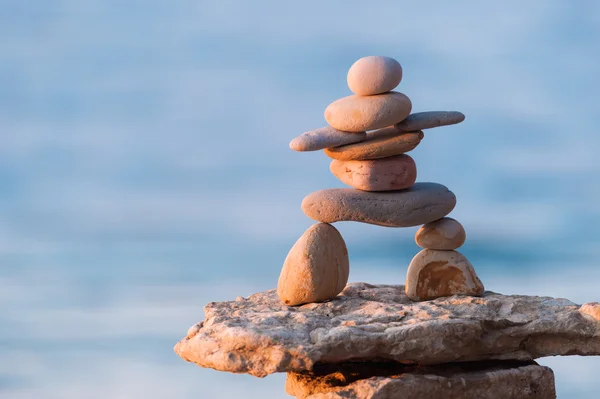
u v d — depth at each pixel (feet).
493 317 37.99
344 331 35.50
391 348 35.94
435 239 40.81
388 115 39.01
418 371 37.52
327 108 40.11
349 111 39.27
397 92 40.22
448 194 41.06
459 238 40.91
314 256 39.37
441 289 40.78
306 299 39.37
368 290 42.65
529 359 39.11
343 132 39.73
